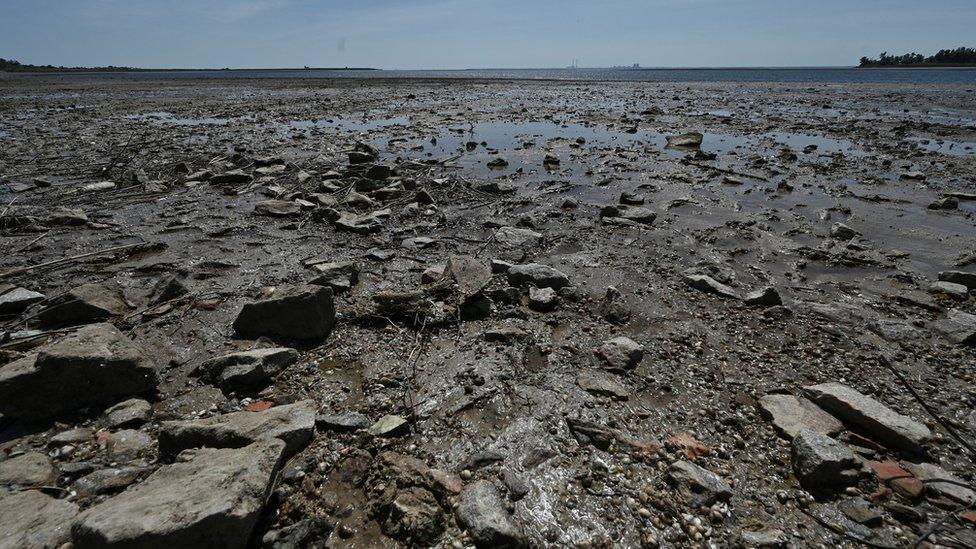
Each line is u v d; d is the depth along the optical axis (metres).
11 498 3.57
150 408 4.75
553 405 4.79
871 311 6.72
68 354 4.57
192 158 16.42
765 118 27.84
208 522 3.07
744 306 6.83
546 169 15.26
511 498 3.80
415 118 28.95
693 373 5.39
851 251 8.72
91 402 4.71
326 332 6.03
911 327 6.27
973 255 8.48
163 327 6.12
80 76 119.62
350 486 3.90
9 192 12.27
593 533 3.54
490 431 4.48
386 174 13.34
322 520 3.58
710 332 6.20
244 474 3.47
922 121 25.78
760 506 3.80
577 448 4.29
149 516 3.07
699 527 3.59
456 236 9.54
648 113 30.75
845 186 12.93
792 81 80.38
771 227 9.98
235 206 11.35
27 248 8.76
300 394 4.98
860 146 18.83
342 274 7.32
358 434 4.40
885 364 5.53
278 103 38.97
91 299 6.26
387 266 8.07
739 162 16.05
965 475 4.09
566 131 23.64
